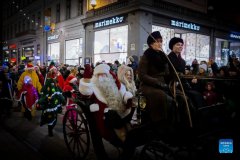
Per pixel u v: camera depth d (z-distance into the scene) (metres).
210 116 3.58
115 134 4.38
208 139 3.40
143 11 16.20
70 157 5.21
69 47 24.92
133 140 4.07
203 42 22.31
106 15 18.56
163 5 17.81
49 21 28.81
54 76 6.88
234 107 3.54
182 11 19.42
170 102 3.74
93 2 20.42
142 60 4.08
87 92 4.46
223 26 23.75
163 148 3.81
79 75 8.62
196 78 3.88
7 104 9.47
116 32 18.16
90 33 20.95
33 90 8.82
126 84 4.87
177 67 4.43
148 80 3.90
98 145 4.56
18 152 5.52
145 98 3.91
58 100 6.72
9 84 9.67
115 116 4.32
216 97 4.06
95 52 20.45
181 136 3.67
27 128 7.60
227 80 3.68
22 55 38.66
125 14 17.16
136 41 16.14
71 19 24.38
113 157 5.16
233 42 26.23
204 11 22.98
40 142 6.21
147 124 3.91
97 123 4.45
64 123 5.50
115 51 18.27
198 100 3.76
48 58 28.23
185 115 3.62
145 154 4.09
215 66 10.44
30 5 35.38
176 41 4.54
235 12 26.11
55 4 28.11
